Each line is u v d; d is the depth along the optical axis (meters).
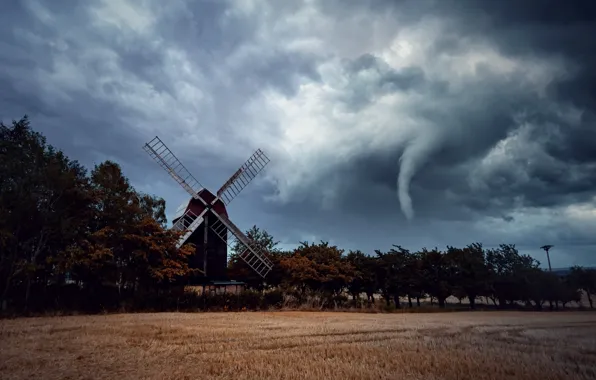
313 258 51.91
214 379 10.80
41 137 34.50
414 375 10.97
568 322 25.97
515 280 47.91
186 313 35.66
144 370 12.00
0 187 32.09
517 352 14.24
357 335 19.78
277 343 17.17
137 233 38.06
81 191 35.25
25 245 33.12
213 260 46.75
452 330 21.69
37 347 15.95
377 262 53.06
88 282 37.69
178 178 47.75
